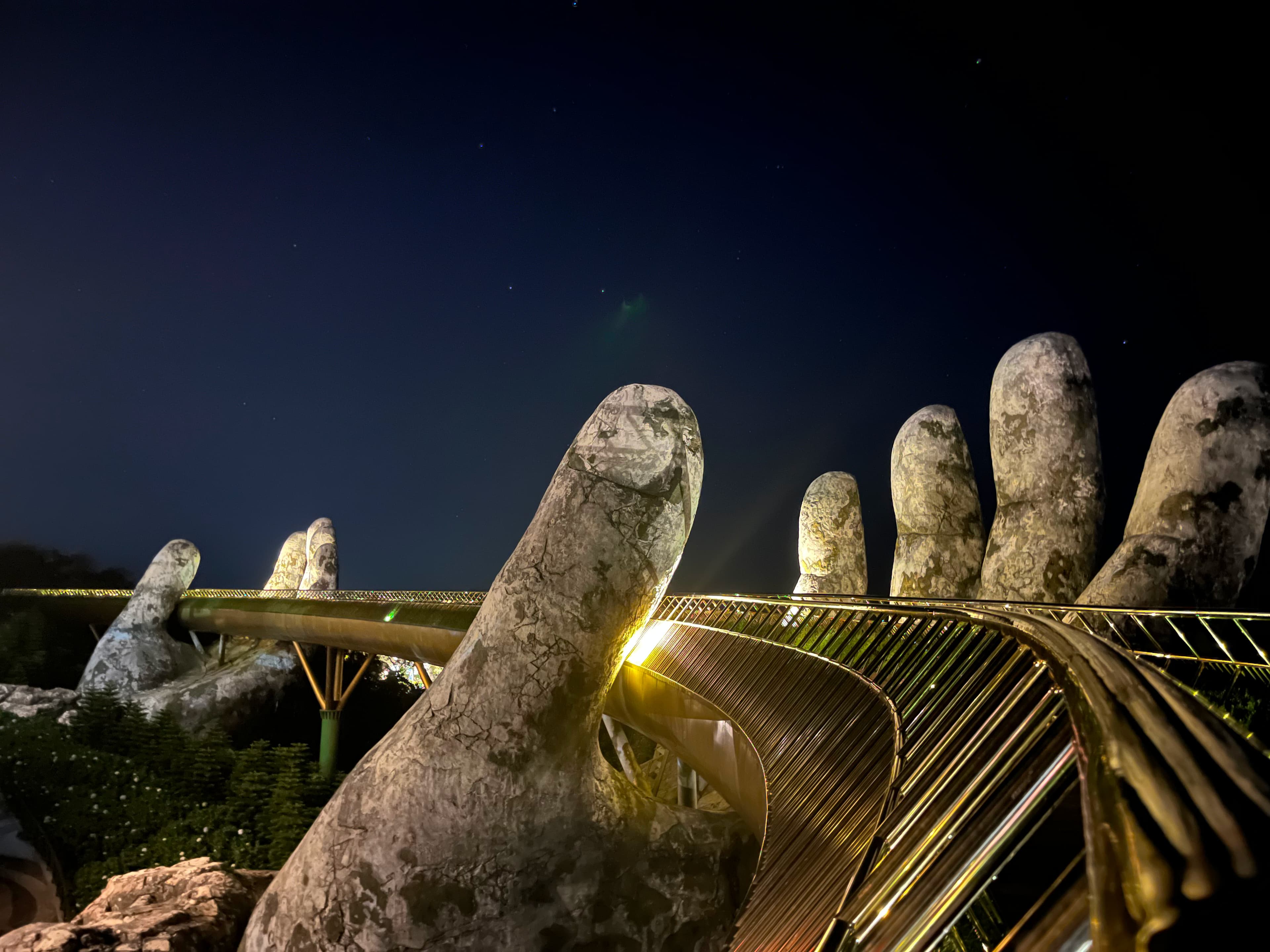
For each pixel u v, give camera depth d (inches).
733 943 190.4
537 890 361.4
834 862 171.0
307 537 1774.1
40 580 2679.6
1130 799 42.9
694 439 398.3
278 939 357.7
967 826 90.7
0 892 712.4
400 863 352.5
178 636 1733.5
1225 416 393.4
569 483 389.7
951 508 578.6
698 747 451.8
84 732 1093.8
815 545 757.9
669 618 594.6
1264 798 37.1
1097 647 91.7
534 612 378.0
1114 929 35.2
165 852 802.8
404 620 971.3
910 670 258.8
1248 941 28.9
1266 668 263.6
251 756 994.7
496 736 370.0
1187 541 388.5
